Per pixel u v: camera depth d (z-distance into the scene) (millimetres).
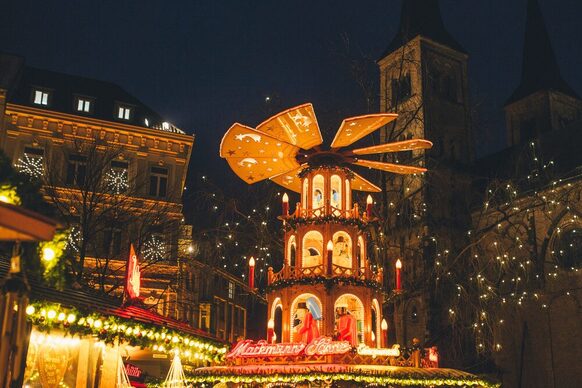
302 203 15000
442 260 27781
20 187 7062
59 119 34594
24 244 7117
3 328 6547
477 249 28156
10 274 6641
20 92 35625
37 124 34281
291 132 13906
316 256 14430
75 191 30875
